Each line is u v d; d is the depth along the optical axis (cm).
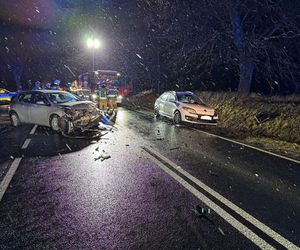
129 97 3161
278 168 544
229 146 743
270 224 319
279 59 1277
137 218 325
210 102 1498
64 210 344
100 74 2123
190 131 977
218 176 484
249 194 407
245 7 1308
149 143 750
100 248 267
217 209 353
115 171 500
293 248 273
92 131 920
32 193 396
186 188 423
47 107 896
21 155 605
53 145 707
